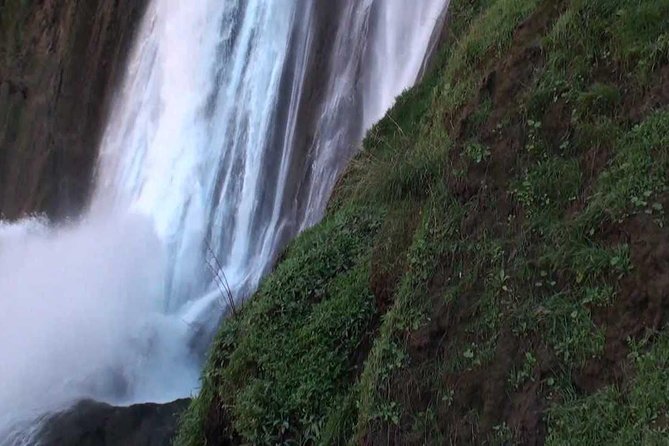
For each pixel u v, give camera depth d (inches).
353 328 263.0
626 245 200.8
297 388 259.1
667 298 188.5
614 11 243.3
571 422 189.0
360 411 232.1
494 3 322.3
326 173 459.2
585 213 213.9
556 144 235.5
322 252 295.6
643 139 212.7
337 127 468.1
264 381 266.2
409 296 237.9
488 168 245.6
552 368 200.1
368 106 450.9
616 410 183.0
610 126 224.8
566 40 247.6
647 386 179.6
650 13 233.3
